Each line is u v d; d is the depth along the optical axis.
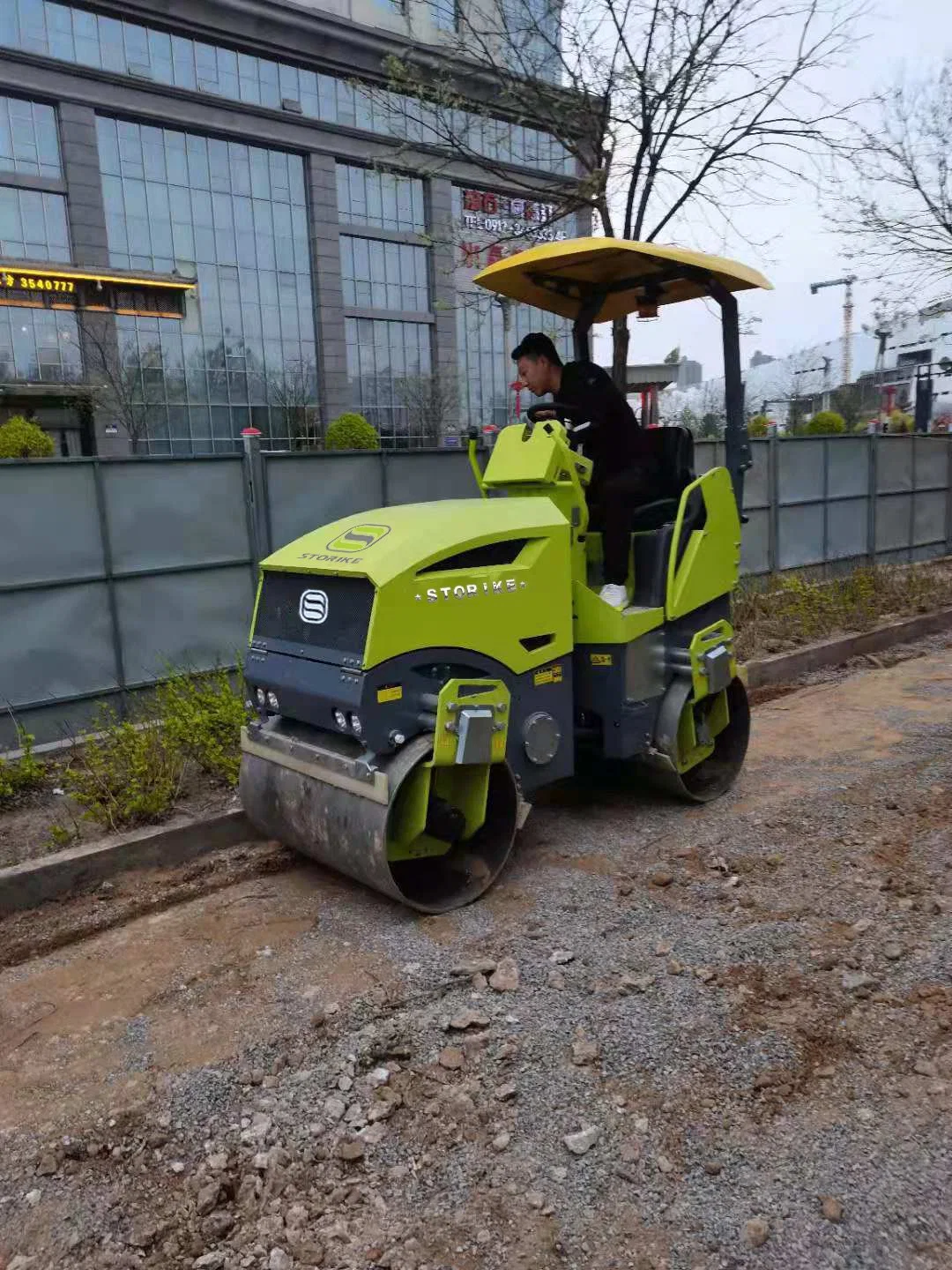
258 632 4.22
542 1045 3.01
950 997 3.17
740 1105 2.71
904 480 13.22
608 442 4.73
